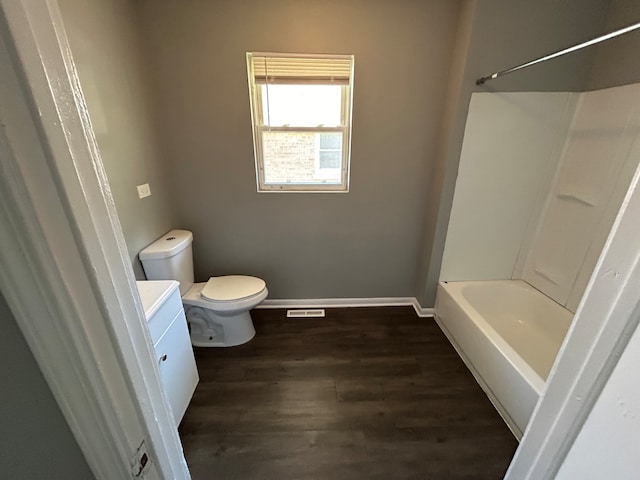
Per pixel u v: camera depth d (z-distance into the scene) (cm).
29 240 32
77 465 47
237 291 198
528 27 171
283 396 170
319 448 142
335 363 195
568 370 56
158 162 196
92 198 39
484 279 236
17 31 28
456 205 212
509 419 153
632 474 44
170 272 181
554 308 204
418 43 187
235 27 179
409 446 143
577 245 192
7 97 29
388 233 237
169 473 62
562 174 203
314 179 224
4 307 36
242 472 132
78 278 37
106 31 147
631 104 159
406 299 257
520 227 222
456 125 191
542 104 189
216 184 216
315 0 176
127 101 163
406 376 185
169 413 62
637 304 43
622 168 165
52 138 32
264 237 233
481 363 176
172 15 175
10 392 40
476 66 177
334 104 207
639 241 42
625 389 46
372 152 213
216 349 208
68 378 40
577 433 55
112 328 42
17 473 46
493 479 130
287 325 233
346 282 253
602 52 175
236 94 194
